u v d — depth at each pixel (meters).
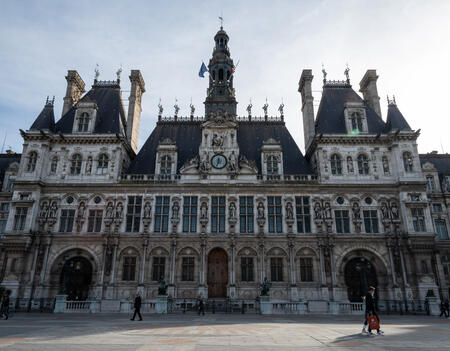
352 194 47.84
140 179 48.72
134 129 57.62
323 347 14.30
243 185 47.91
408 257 44.72
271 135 56.81
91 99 57.66
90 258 45.44
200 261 44.50
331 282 43.66
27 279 43.72
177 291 43.62
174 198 47.69
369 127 53.41
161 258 45.28
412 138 49.53
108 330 20.36
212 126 51.31
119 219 46.50
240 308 41.44
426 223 45.56
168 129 57.97
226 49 62.62
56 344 14.61
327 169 49.19
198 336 17.78
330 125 53.94
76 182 48.47
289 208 46.91
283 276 44.47
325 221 46.25
